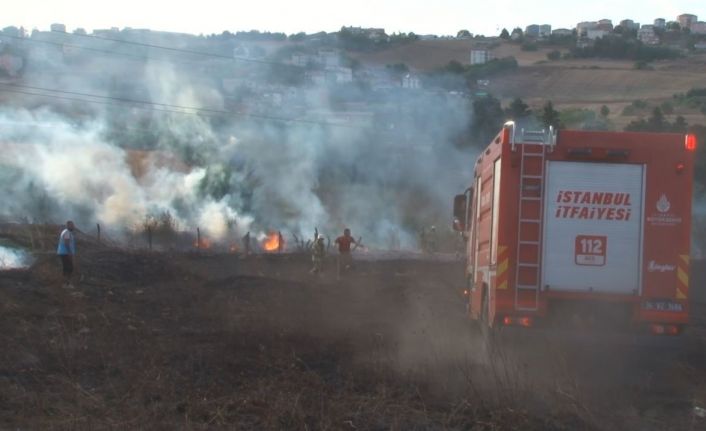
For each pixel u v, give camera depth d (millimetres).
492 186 11984
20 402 8477
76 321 13836
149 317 15180
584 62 95875
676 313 10867
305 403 8508
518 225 11047
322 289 21047
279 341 12102
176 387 9258
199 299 18047
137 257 25797
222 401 8633
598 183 11016
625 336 10891
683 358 11875
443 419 8102
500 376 9984
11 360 10352
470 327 14203
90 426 7570
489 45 111688
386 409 8398
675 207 10945
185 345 11961
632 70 86250
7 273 19453
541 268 11000
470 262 15062
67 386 9234
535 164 11078
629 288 10945
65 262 20578
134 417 8039
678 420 8695
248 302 17953
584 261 10984
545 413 8477
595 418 8477
